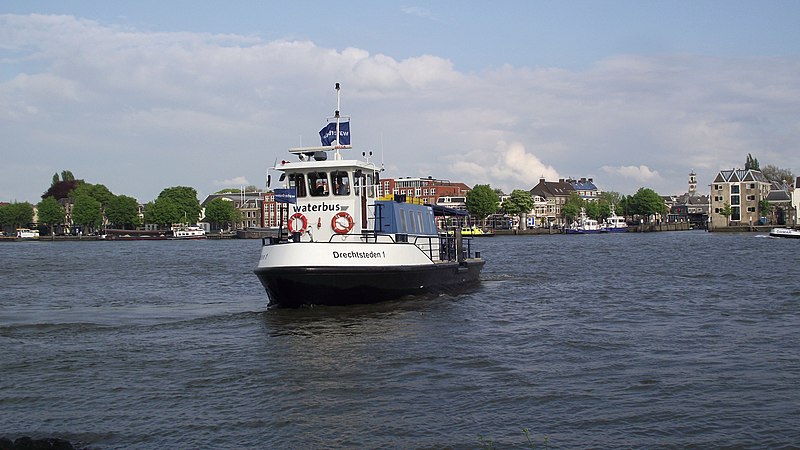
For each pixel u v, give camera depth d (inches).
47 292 1675.7
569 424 551.8
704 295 1352.1
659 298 1310.3
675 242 4419.3
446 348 816.9
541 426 548.4
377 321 995.3
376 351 801.6
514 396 622.8
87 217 7780.5
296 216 1160.8
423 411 585.3
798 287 1462.8
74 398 637.9
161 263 2962.6
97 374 724.0
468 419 565.3
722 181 7603.4
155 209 7824.8
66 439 534.9
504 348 817.5
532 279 1743.4
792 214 7401.6
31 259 3442.4
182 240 7224.4
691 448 503.8
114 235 7529.5
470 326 965.2
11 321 1112.2
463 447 507.8
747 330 936.9
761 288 1461.6
